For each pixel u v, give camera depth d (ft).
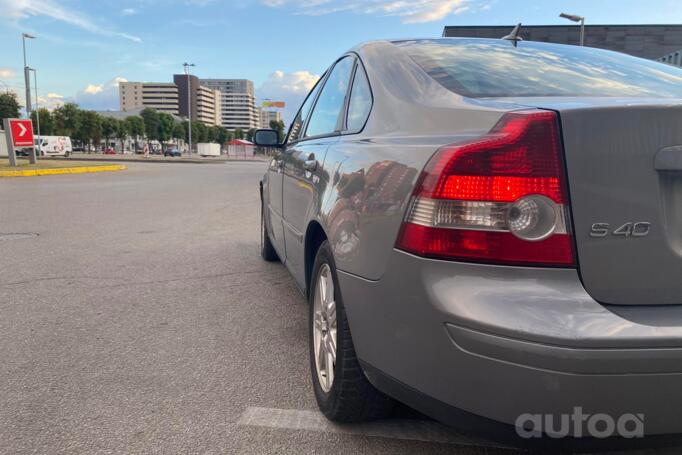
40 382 9.57
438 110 6.64
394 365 5.99
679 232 5.35
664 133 5.26
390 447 7.61
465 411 5.32
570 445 5.08
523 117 5.34
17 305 13.91
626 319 5.00
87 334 11.93
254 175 75.56
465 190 5.29
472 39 9.84
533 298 5.05
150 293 15.14
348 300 6.91
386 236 6.04
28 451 7.47
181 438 7.82
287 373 10.05
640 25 127.54
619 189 5.21
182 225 27.48
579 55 9.05
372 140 7.55
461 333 5.16
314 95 13.50
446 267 5.35
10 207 33.76
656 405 4.91
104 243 22.33
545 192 5.16
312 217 9.02
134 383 9.57
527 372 4.93
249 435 7.90
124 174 73.26
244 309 13.80
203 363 10.46
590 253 5.18
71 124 240.53
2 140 148.66
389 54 8.98
